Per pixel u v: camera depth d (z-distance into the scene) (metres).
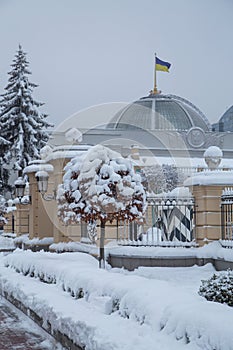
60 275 7.89
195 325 4.07
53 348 6.12
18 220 22.31
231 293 6.73
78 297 6.85
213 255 12.27
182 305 4.56
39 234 17.58
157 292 5.23
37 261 9.54
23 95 40.50
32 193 18.19
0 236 28.22
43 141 39.97
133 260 12.66
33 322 7.39
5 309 8.81
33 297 7.35
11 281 9.14
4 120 40.12
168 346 4.09
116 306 5.65
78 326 5.21
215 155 16.23
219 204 12.69
